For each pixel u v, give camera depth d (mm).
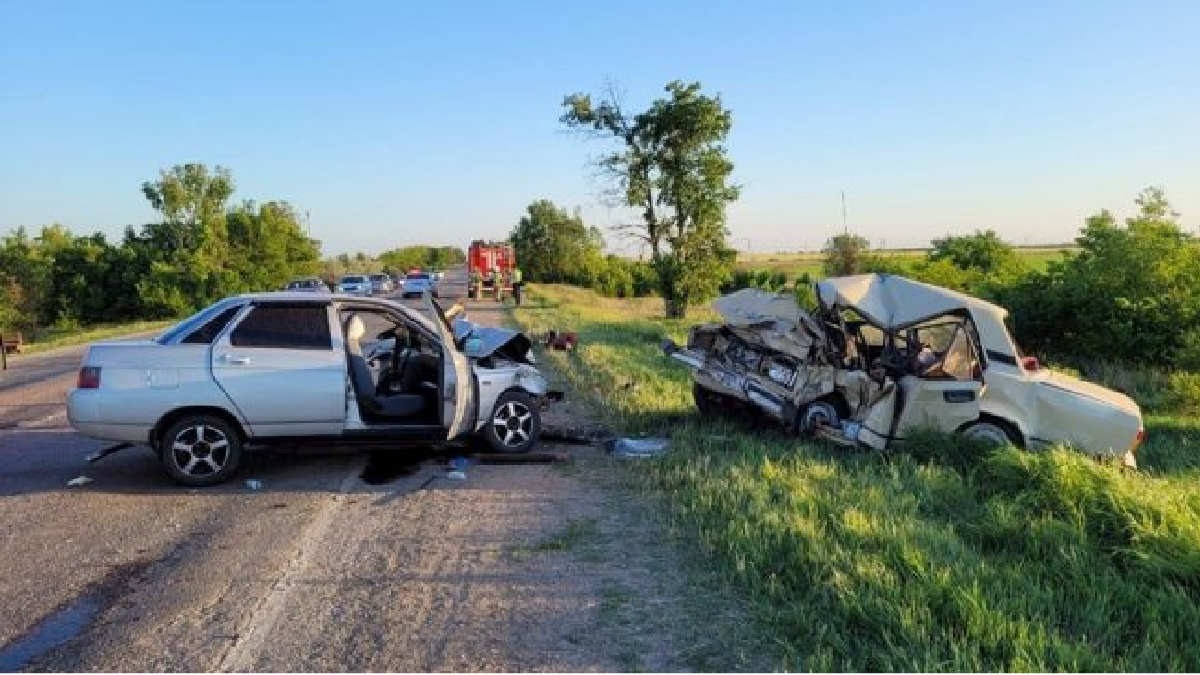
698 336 11578
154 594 5668
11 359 24609
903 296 9688
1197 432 11773
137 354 8352
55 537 6867
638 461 9203
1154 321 18047
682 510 7184
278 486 8500
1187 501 6629
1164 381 15938
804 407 10117
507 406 9742
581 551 6449
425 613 5328
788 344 10305
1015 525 6391
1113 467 7973
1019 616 4777
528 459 9516
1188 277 17875
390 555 6414
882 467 8586
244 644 4895
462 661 4676
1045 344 19734
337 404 8648
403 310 8961
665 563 6164
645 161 35281
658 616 5230
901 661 4387
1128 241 18281
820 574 5445
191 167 65438
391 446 9008
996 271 27578
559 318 32969
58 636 5035
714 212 35500
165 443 8352
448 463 9352
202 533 6973
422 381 9531
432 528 7078
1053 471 7227
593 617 5234
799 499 7008
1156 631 4699
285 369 8531
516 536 6848
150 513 7555
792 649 4625
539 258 89688
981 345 9508
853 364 10234
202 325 8578
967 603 4836
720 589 5621
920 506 7309
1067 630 4848
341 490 8336
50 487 8438
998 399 9359
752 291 11148
